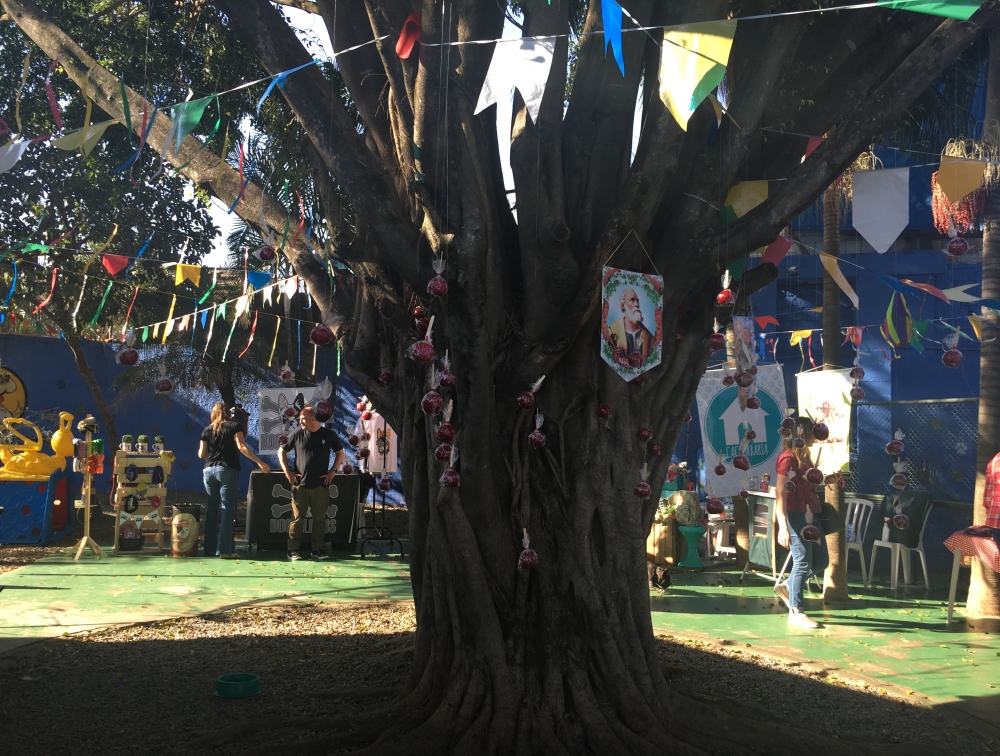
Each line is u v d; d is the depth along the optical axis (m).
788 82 4.82
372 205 3.94
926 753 4.07
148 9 7.66
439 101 3.64
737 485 6.48
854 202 4.15
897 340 5.52
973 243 14.83
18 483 10.59
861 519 9.26
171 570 8.80
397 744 3.77
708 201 4.36
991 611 7.12
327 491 9.95
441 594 4.26
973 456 10.01
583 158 4.29
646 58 4.57
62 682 4.86
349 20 4.45
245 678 4.73
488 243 3.76
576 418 4.33
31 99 9.50
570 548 4.18
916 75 4.03
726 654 5.89
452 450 3.69
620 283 3.89
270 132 6.70
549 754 3.81
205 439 10.04
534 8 4.10
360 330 4.84
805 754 4.00
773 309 15.85
